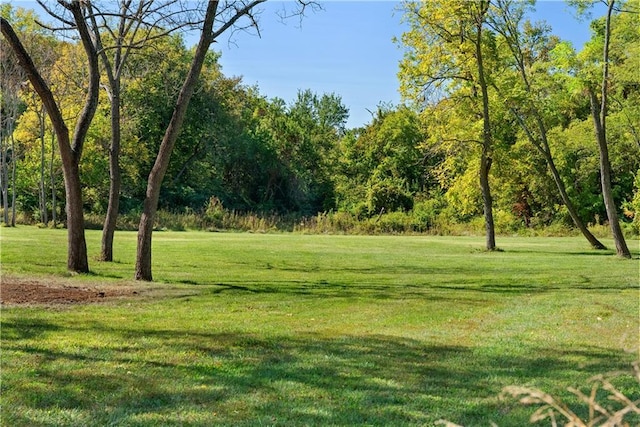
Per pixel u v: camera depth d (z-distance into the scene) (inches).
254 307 413.1
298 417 190.5
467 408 201.8
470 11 995.9
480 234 1770.4
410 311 408.5
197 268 699.4
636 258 925.2
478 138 1064.2
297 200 2327.8
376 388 224.4
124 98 1786.4
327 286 544.4
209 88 2145.7
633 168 1752.0
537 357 278.4
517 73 1089.4
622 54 932.0
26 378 226.1
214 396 210.5
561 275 667.4
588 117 1558.8
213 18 519.8
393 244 1250.0
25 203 1829.5
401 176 2197.3
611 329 349.1
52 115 559.5
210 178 2237.9
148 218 548.7
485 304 446.0
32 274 555.2
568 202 1159.0
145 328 326.0
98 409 194.4
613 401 206.8
